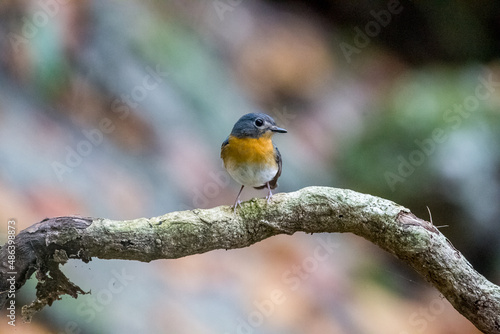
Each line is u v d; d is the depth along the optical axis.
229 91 15.33
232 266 10.98
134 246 3.96
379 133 13.84
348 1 19.55
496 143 12.76
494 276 12.34
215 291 10.04
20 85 11.29
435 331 11.40
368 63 18.52
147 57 13.84
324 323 10.57
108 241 3.92
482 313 4.03
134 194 11.04
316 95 17.05
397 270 13.36
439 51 19.03
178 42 14.97
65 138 11.16
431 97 13.94
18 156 9.86
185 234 4.01
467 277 4.02
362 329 10.93
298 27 18.64
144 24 14.30
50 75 11.75
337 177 14.43
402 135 13.42
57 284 4.00
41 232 3.87
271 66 16.86
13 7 11.95
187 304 9.41
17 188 9.30
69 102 11.84
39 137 10.68
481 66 16.14
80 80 12.26
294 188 13.92
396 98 14.70
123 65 13.14
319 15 19.59
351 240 13.62
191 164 12.59
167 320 8.80
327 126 16.27
